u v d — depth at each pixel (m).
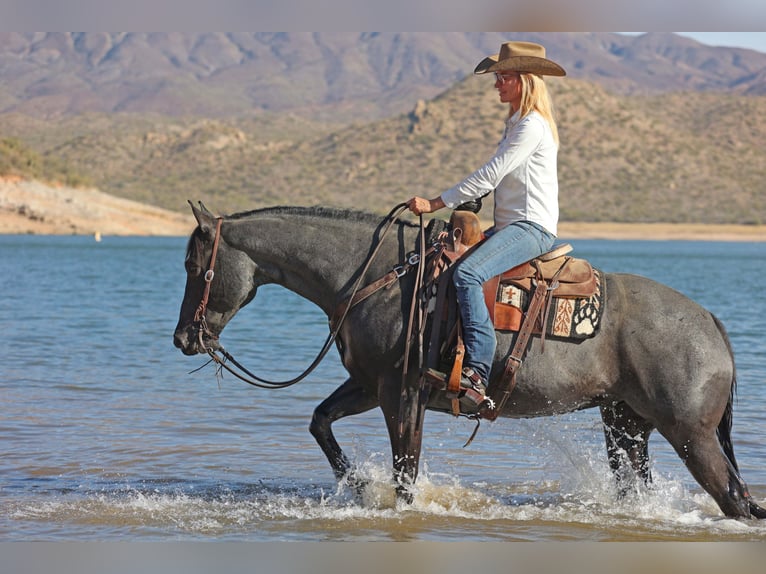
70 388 16.16
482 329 7.98
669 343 8.12
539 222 8.19
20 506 9.45
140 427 13.19
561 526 8.85
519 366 8.10
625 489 9.34
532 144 8.11
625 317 8.20
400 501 8.98
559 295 8.13
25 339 22.91
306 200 199.62
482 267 8.04
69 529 8.73
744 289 47.56
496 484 10.54
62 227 137.75
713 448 8.16
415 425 8.45
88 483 10.40
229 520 9.01
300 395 15.75
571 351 8.15
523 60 8.16
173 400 15.23
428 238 8.52
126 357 20.17
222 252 8.84
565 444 10.41
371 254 8.59
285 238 8.75
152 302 35.34
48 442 12.22
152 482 10.48
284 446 12.21
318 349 22.00
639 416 8.84
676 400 8.06
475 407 8.30
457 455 11.83
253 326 27.64
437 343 8.18
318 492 10.09
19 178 146.12
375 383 8.55
